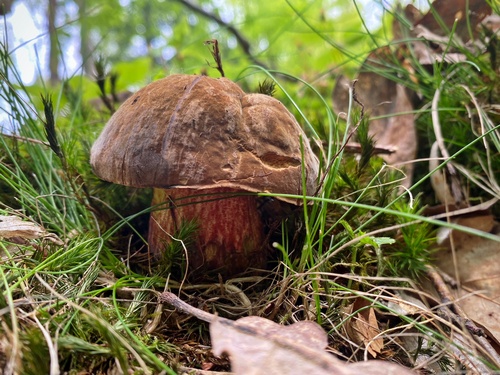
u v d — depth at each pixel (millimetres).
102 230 184
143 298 141
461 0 241
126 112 149
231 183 135
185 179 134
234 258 163
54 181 204
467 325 144
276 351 101
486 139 214
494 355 129
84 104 301
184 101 142
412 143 238
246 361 97
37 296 122
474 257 190
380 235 189
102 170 148
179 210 160
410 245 179
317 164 168
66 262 141
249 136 144
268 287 159
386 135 252
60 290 134
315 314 140
